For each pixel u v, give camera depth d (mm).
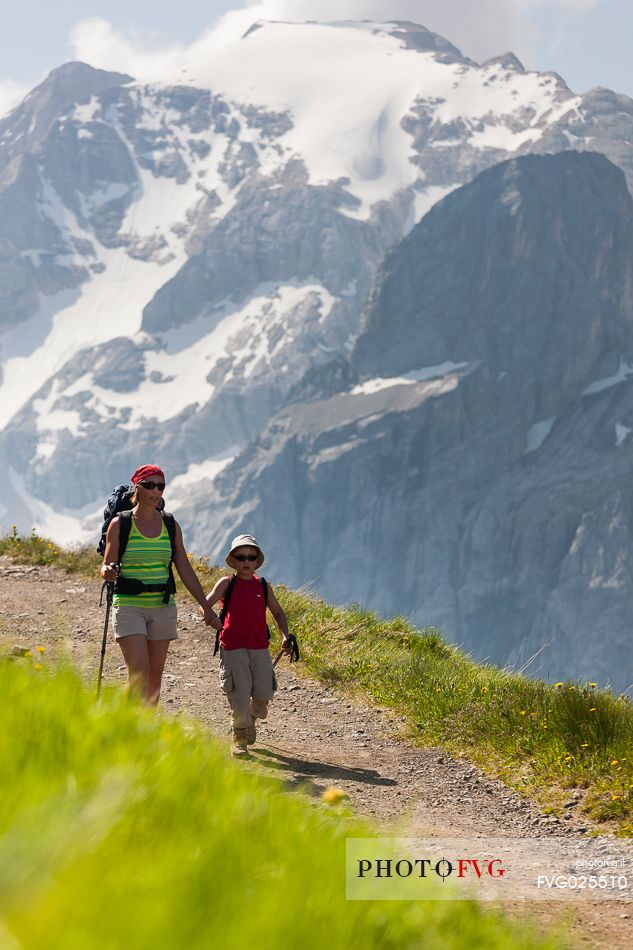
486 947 3324
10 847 1677
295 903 2260
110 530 16203
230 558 17469
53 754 3027
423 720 21094
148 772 3102
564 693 20422
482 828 14547
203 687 23141
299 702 22812
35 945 1514
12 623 27047
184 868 2084
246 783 3916
